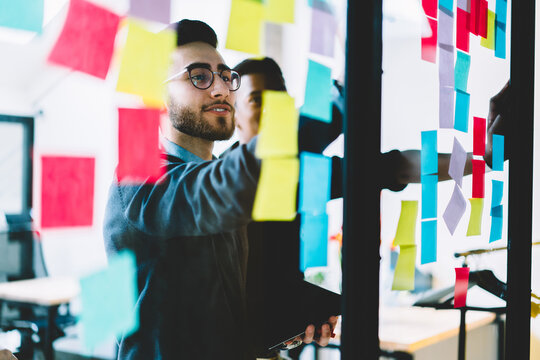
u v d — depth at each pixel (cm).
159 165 77
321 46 89
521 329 146
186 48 85
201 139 89
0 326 216
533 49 147
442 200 253
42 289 208
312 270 112
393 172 103
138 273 80
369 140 90
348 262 90
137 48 67
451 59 116
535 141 239
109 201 75
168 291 82
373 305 90
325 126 98
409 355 222
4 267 203
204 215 83
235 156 84
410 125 325
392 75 326
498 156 144
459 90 123
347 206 90
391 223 273
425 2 107
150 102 71
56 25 61
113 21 65
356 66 89
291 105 87
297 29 94
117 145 69
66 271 75
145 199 78
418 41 311
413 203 102
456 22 121
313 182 95
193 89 86
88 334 75
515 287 146
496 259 183
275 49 94
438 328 202
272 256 98
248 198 85
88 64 64
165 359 82
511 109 145
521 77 145
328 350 201
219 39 88
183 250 84
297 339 104
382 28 91
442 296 215
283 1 81
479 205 133
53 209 65
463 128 124
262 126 84
